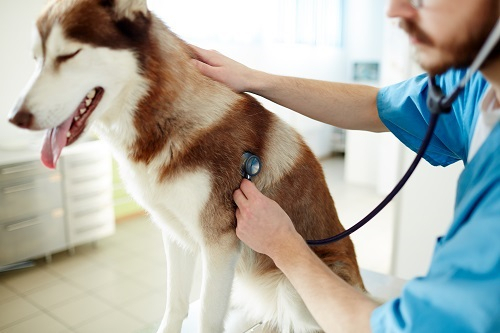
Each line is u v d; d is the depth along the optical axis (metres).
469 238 0.53
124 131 0.94
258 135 1.03
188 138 0.93
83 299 2.77
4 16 3.40
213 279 1.00
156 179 0.96
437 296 0.53
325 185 1.21
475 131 0.72
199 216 0.97
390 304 0.60
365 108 1.09
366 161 5.64
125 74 0.88
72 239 3.34
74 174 3.28
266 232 0.83
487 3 0.51
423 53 0.60
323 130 7.11
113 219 3.65
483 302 0.50
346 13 7.00
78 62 0.83
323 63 6.60
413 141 1.02
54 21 0.81
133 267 3.22
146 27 0.91
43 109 0.79
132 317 2.58
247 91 1.07
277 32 5.61
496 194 0.53
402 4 0.59
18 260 3.03
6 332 2.40
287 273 0.78
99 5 0.85
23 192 3.00
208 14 4.41
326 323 0.68
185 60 0.98
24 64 3.58
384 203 0.87
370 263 3.26
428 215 2.31
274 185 1.05
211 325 1.01
